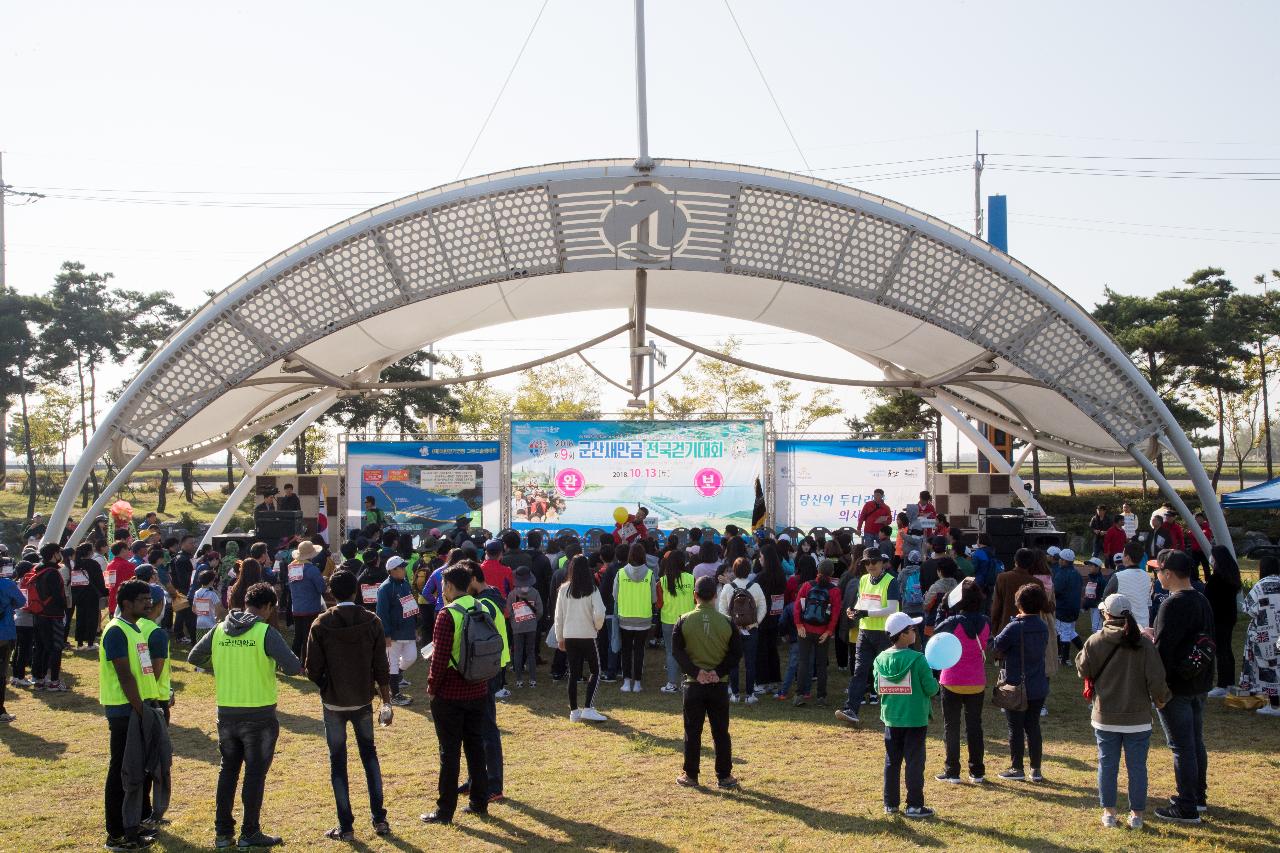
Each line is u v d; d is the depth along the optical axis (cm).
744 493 2283
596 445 2291
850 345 2002
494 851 707
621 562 1327
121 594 729
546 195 1524
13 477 4969
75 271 4053
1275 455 8650
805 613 1155
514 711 1149
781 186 1523
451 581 789
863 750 976
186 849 716
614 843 720
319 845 720
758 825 756
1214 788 841
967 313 1555
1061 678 1323
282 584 1555
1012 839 717
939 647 779
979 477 2303
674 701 1200
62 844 727
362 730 744
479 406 4503
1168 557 767
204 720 1106
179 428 1597
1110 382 1567
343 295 1545
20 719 1123
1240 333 3688
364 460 2281
